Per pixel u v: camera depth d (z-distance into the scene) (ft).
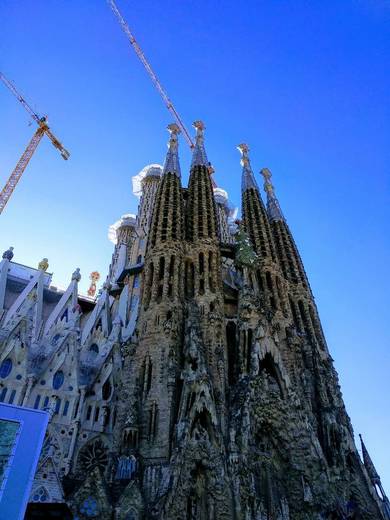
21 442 92.73
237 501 130.72
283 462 160.45
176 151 300.20
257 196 314.76
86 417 176.86
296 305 246.27
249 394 163.43
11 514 83.56
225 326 199.72
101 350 213.66
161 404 154.40
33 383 172.35
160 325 181.27
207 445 141.28
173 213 242.58
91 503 126.93
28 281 275.18
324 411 186.39
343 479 162.20
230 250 260.62
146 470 138.51
